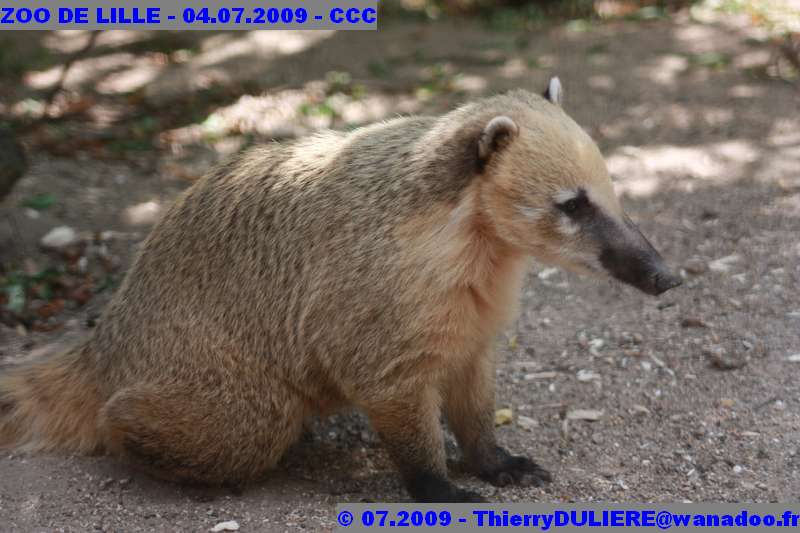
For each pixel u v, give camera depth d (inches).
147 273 57.3
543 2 131.3
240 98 99.2
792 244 71.3
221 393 55.4
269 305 55.4
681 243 72.2
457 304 53.5
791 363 62.2
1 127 72.4
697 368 62.4
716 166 80.6
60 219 76.0
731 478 56.0
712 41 113.0
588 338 65.2
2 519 53.9
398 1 136.9
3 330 66.6
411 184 53.6
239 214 56.3
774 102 93.4
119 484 56.4
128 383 56.6
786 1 124.9
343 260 54.1
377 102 97.6
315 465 58.7
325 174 55.5
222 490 56.4
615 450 58.2
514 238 53.1
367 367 54.1
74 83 103.7
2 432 58.5
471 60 110.4
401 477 56.4
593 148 53.0
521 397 61.7
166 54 113.9
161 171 83.2
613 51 112.0
